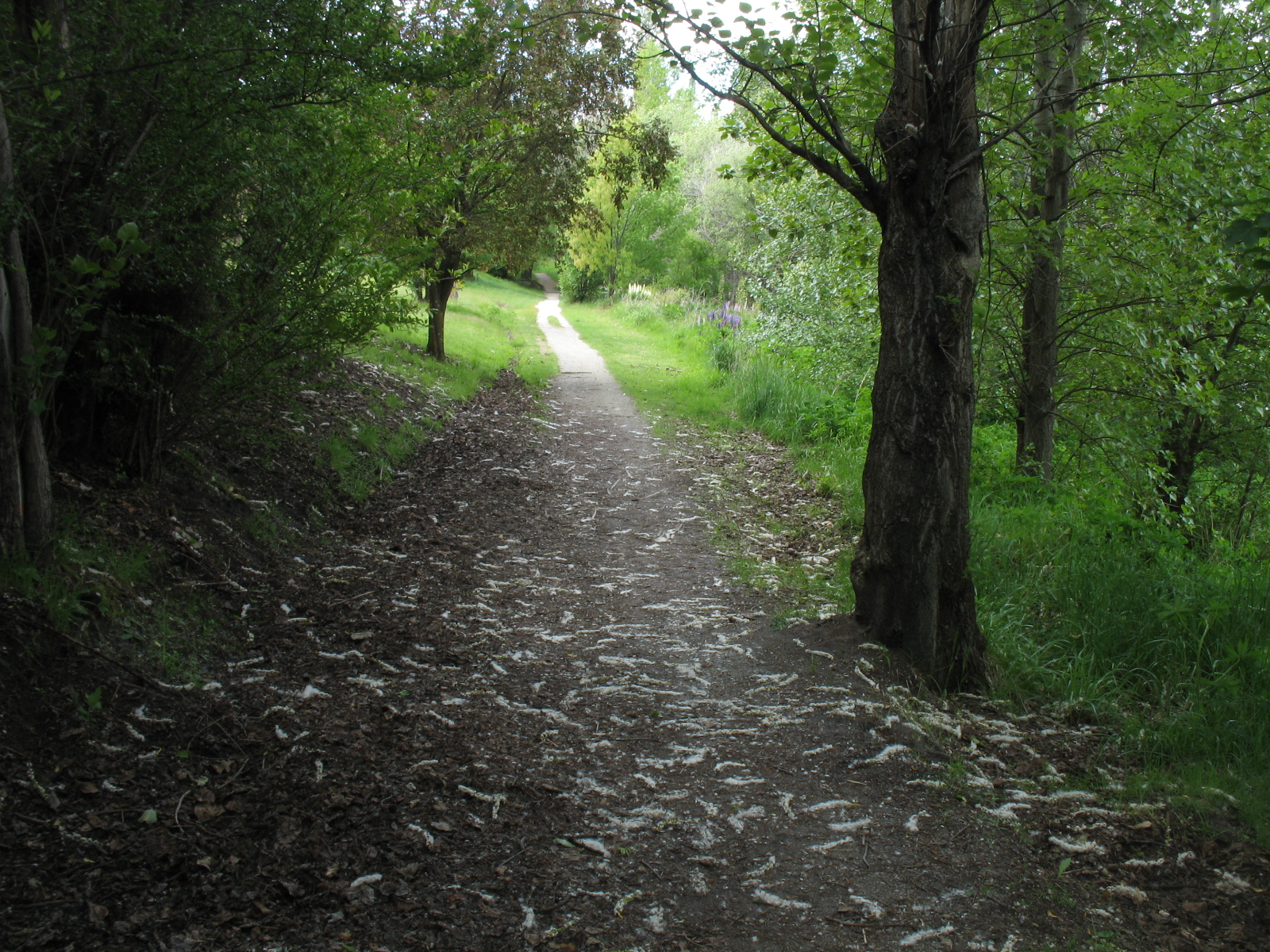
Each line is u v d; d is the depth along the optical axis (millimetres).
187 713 3627
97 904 2545
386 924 2619
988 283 7250
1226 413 9531
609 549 6852
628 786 3561
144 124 4277
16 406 3709
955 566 4668
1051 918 2891
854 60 6992
